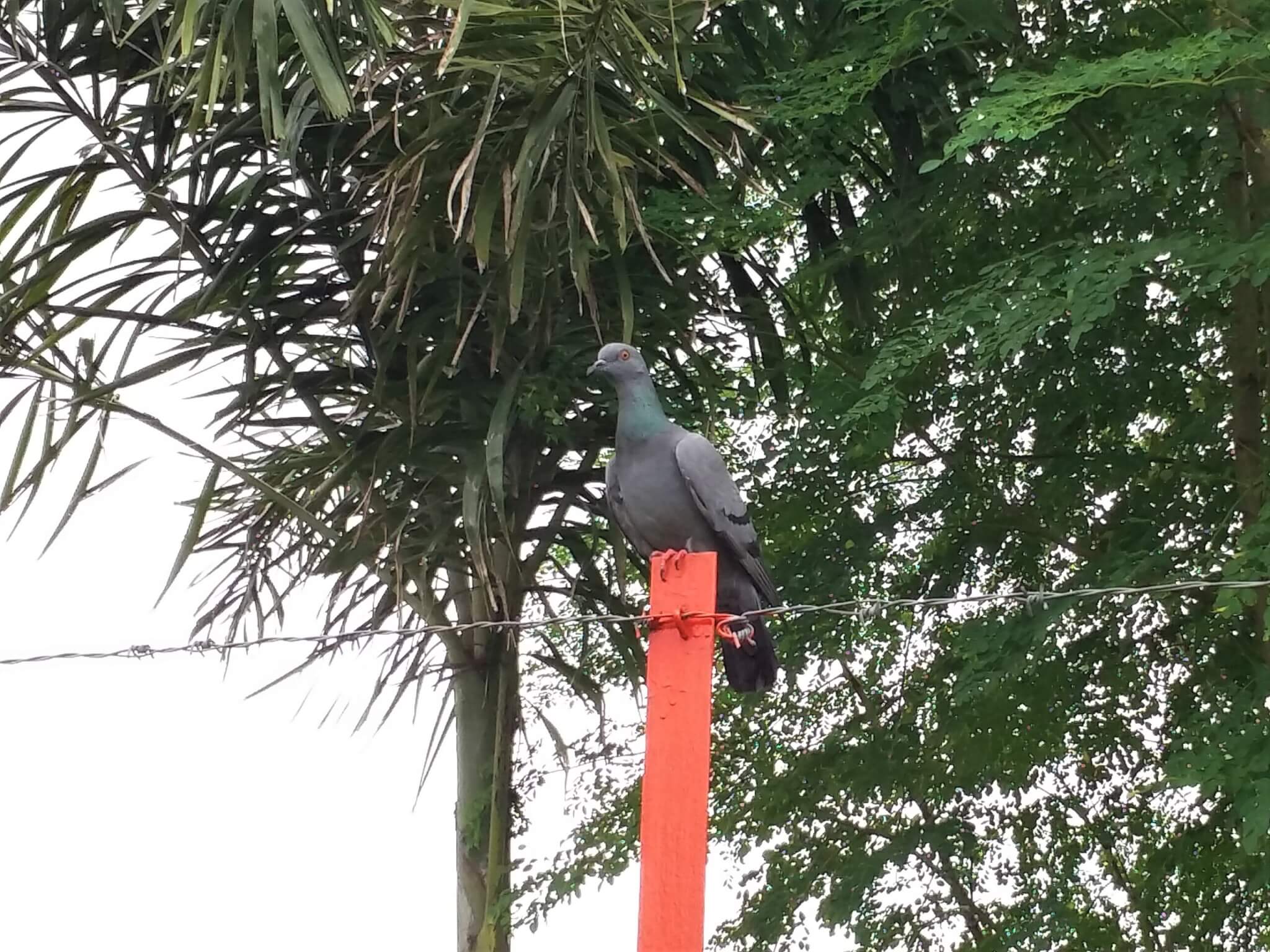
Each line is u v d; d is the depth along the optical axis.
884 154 6.66
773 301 6.56
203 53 5.49
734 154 5.90
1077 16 5.92
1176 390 6.15
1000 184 6.09
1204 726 5.20
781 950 7.26
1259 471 5.75
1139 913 7.18
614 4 4.66
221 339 5.80
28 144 5.77
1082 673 6.40
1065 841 7.35
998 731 6.24
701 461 4.37
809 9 6.18
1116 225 5.61
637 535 4.57
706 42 5.73
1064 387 6.17
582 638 7.05
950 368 6.39
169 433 5.51
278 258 5.82
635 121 5.21
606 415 6.04
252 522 6.14
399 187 5.18
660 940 3.06
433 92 5.15
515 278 4.81
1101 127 5.93
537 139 4.75
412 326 5.54
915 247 6.29
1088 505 6.63
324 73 4.40
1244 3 4.90
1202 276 5.05
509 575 5.98
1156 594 6.20
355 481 6.11
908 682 7.15
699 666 3.26
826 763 6.77
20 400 5.70
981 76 6.19
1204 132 5.36
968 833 6.66
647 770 3.21
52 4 5.59
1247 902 6.55
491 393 5.72
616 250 5.73
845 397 5.84
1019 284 5.46
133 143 5.77
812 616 6.46
